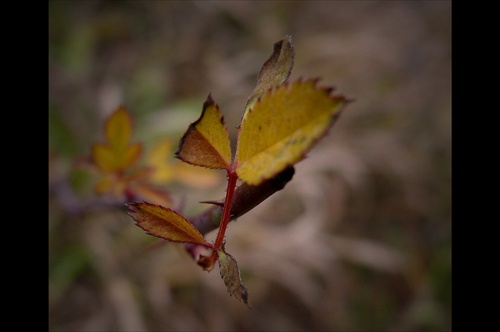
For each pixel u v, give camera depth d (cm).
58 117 83
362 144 96
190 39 106
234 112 96
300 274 83
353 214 91
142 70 100
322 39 110
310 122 17
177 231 20
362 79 105
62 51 96
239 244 84
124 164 32
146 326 79
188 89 100
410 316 84
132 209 20
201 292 82
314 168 91
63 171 71
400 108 102
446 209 93
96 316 78
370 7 117
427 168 96
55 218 78
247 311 82
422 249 89
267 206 88
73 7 103
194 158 19
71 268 78
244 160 18
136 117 91
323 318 82
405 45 110
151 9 108
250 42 108
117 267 81
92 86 95
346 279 85
